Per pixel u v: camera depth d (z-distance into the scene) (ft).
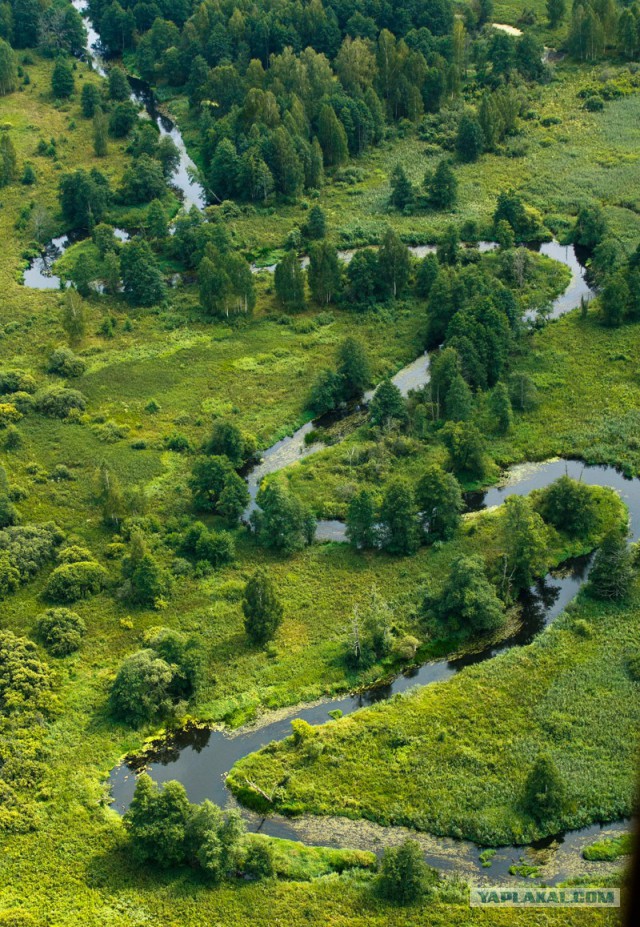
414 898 256.93
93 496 422.82
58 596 367.45
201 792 297.12
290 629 351.05
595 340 504.43
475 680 324.60
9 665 330.34
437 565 375.25
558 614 355.77
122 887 265.34
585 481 416.05
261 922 253.24
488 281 514.27
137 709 317.01
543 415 453.99
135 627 355.15
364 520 380.17
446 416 453.58
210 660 339.57
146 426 467.93
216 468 407.44
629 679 318.86
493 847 272.92
